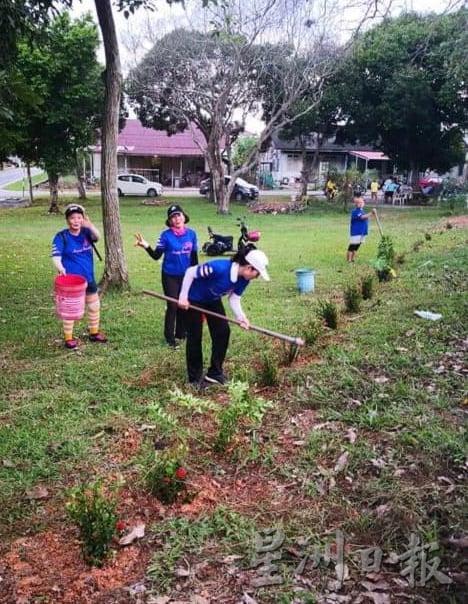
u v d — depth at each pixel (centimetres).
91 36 2461
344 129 3209
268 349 609
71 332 642
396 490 346
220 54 2553
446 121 2903
